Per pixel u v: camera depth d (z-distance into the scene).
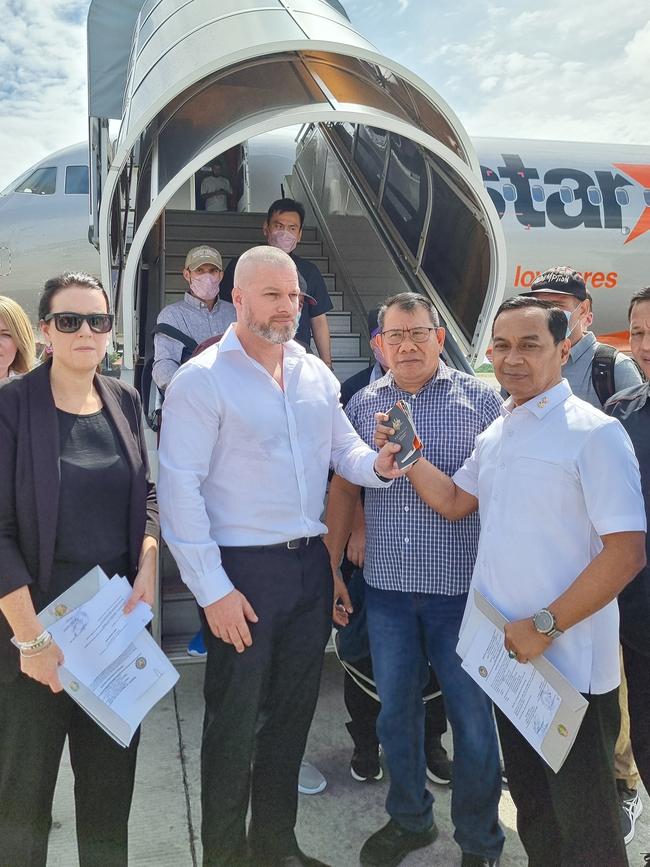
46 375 1.68
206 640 1.92
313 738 2.76
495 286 3.37
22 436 1.59
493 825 1.99
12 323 2.44
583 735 1.62
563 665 1.62
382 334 2.17
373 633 2.16
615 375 2.49
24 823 1.60
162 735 2.71
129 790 1.77
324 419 2.00
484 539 1.77
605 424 1.59
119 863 1.77
